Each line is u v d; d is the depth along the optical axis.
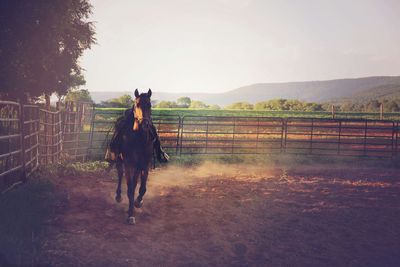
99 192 8.90
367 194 9.55
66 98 32.81
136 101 6.85
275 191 9.71
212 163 14.69
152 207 7.82
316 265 5.27
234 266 5.18
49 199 7.54
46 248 5.23
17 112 8.95
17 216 6.13
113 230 6.24
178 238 6.11
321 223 7.07
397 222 7.20
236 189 9.88
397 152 16.83
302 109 55.84
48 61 16.73
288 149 17.95
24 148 9.20
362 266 5.26
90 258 5.07
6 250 4.91
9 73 14.93
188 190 9.67
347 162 15.54
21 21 14.23
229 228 6.68
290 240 6.18
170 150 16.84
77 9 17.70
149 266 5.02
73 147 15.34
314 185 10.63
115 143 7.39
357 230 6.71
